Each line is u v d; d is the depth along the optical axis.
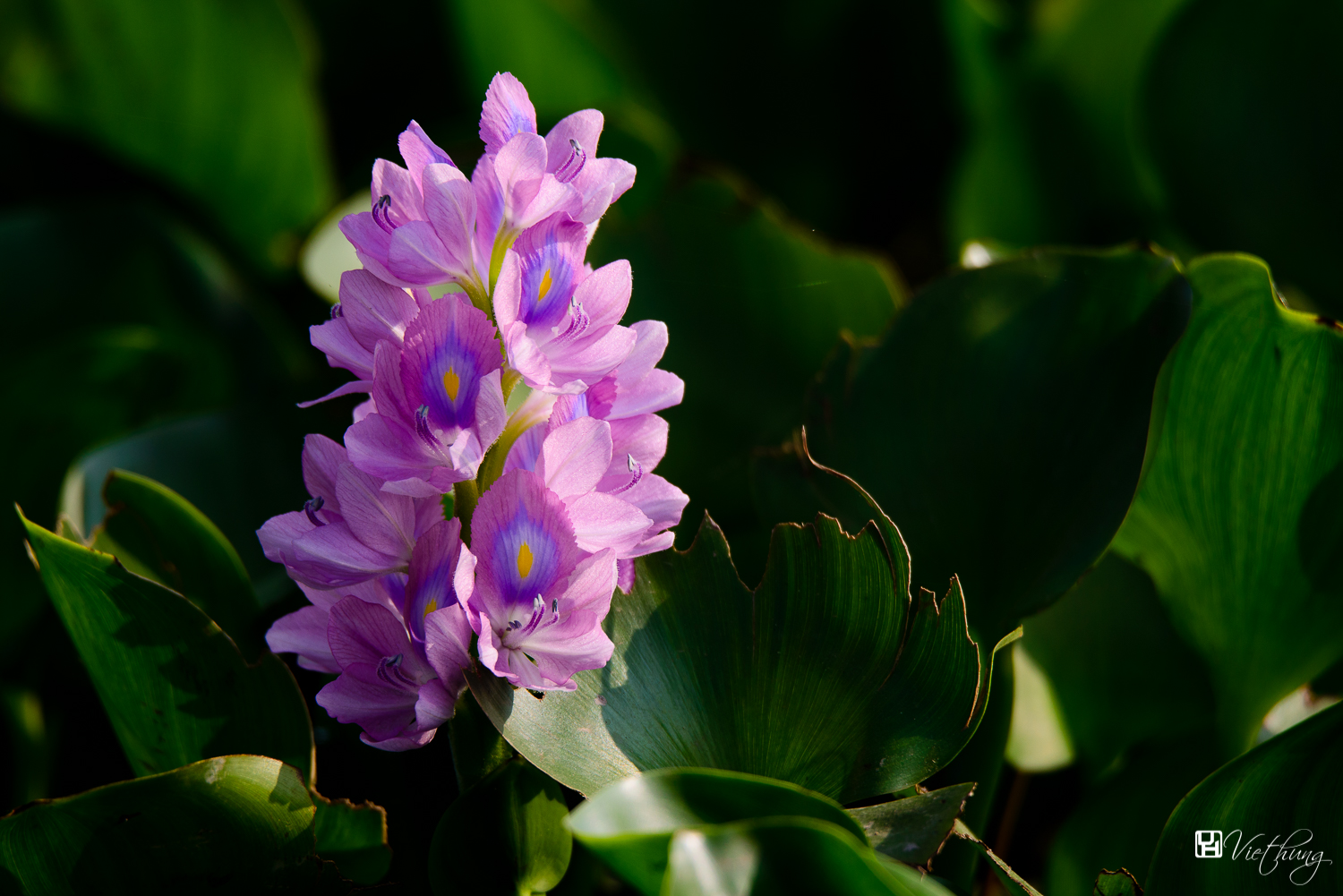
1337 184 1.23
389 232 0.92
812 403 1.04
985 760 1.01
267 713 0.97
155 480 1.11
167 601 0.95
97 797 0.91
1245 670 1.04
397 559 0.92
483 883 0.93
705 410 1.12
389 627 0.92
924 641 0.95
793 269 1.13
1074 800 1.16
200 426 1.13
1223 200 1.28
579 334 0.92
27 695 1.22
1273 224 1.26
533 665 0.92
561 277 0.91
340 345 0.93
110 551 1.01
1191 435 1.02
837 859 0.88
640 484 0.94
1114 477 1.00
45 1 1.45
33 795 1.15
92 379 1.21
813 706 0.95
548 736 0.93
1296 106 1.24
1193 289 1.01
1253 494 1.02
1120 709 1.10
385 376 0.91
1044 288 1.03
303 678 1.03
